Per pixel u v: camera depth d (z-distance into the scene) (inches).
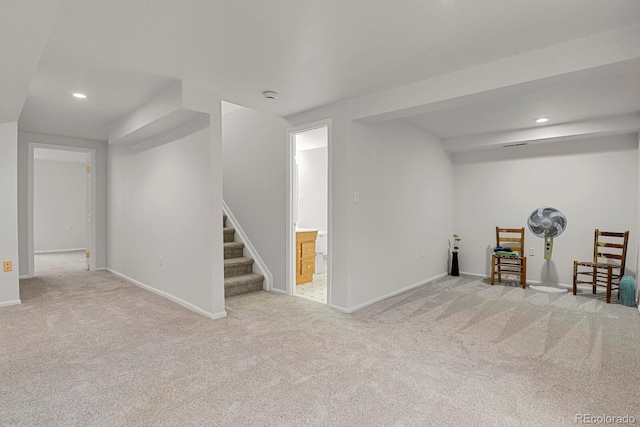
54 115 160.1
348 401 74.3
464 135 199.2
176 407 71.7
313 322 125.3
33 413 69.1
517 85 98.0
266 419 68.0
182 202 143.1
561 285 185.6
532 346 104.0
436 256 205.5
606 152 173.2
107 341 106.0
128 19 78.0
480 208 213.5
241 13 75.7
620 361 93.8
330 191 143.0
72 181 336.5
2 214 141.4
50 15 63.4
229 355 96.7
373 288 152.0
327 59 99.5
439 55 96.6
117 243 207.2
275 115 158.4
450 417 68.9
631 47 80.7
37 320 124.8
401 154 170.2
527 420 68.1
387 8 73.6
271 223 171.0
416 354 98.0
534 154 194.4
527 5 72.2
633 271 165.6
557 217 172.7
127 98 134.8
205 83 118.1
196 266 135.3
